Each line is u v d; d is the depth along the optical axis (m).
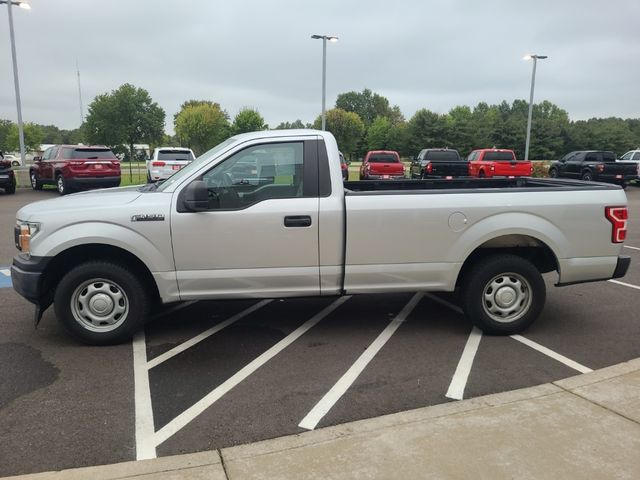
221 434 3.46
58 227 4.80
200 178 4.89
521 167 23.62
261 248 4.88
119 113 57.56
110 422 3.63
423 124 61.72
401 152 64.81
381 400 3.93
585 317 5.94
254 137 4.96
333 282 5.02
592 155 25.97
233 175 4.91
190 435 3.45
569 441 3.21
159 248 4.82
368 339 5.24
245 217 4.82
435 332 5.43
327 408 3.81
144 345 5.08
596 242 5.23
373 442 3.25
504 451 3.11
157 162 22.20
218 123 53.22
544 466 2.97
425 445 3.20
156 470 3.00
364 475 2.91
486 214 5.04
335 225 4.89
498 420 3.48
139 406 3.86
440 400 3.93
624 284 7.45
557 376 4.35
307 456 3.11
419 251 5.03
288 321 5.80
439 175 19.30
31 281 4.82
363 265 5.00
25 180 24.20
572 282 5.28
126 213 4.79
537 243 5.22
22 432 3.50
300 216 4.86
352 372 4.45
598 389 3.94
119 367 4.56
